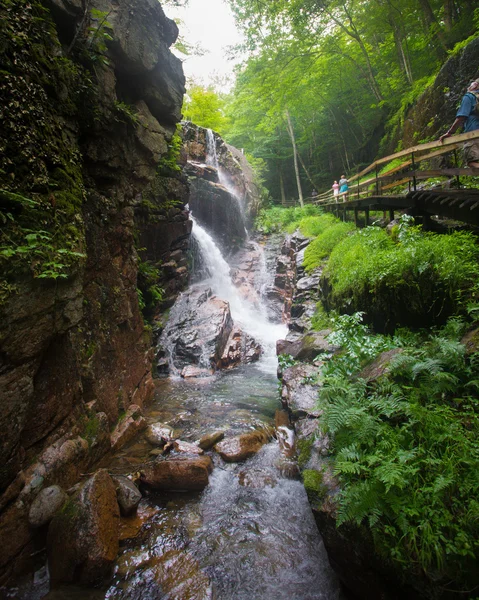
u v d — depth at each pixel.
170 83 7.08
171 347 9.68
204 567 3.32
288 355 7.31
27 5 3.37
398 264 5.51
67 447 3.81
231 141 30.25
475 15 11.91
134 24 5.61
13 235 2.94
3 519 2.95
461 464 2.67
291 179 32.41
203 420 6.18
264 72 18.31
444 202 6.46
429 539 2.29
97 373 4.89
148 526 3.78
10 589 2.91
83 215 4.70
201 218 15.89
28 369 3.14
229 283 15.20
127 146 5.95
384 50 18.73
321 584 3.17
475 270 4.73
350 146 26.58
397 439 3.07
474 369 3.52
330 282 8.26
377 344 5.01
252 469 4.77
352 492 2.69
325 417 3.55
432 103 13.20
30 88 3.29
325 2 15.58
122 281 6.04
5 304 2.80
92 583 3.04
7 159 2.96
